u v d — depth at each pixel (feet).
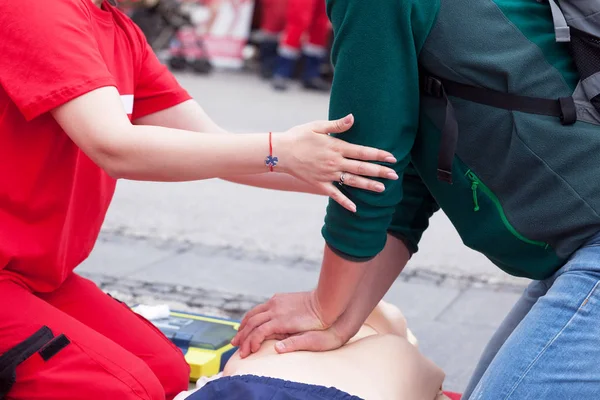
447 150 8.54
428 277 18.54
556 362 8.24
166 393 10.77
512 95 8.29
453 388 13.16
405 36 8.17
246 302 16.56
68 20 8.66
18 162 9.12
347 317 9.62
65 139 9.23
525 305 10.35
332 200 8.75
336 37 8.41
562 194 8.41
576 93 8.20
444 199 9.20
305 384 8.43
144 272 17.98
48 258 9.52
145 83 10.87
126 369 9.39
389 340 9.71
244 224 22.12
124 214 22.29
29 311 9.29
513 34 8.21
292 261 19.36
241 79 51.42
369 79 8.29
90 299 10.86
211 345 12.10
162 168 8.57
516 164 8.45
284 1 50.29
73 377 9.20
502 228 8.91
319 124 8.32
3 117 8.99
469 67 8.28
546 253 8.95
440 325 15.84
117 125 8.54
